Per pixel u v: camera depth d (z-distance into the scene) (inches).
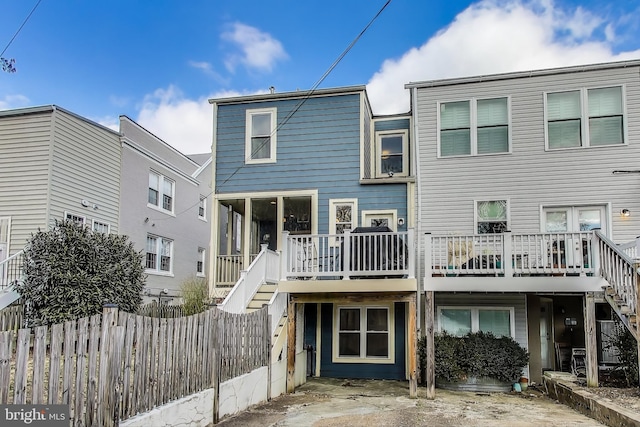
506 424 278.8
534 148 452.1
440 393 389.7
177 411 226.4
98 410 176.9
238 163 508.4
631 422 239.0
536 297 441.4
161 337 219.8
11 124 492.1
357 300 383.2
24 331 158.6
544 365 474.6
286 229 511.8
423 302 453.7
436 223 462.3
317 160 492.1
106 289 388.2
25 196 477.4
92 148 542.3
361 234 382.9
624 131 434.6
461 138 470.3
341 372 468.1
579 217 438.9
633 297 314.8
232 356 294.8
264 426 268.1
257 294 413.7
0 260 470.3
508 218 447.5
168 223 704.4
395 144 526.9
